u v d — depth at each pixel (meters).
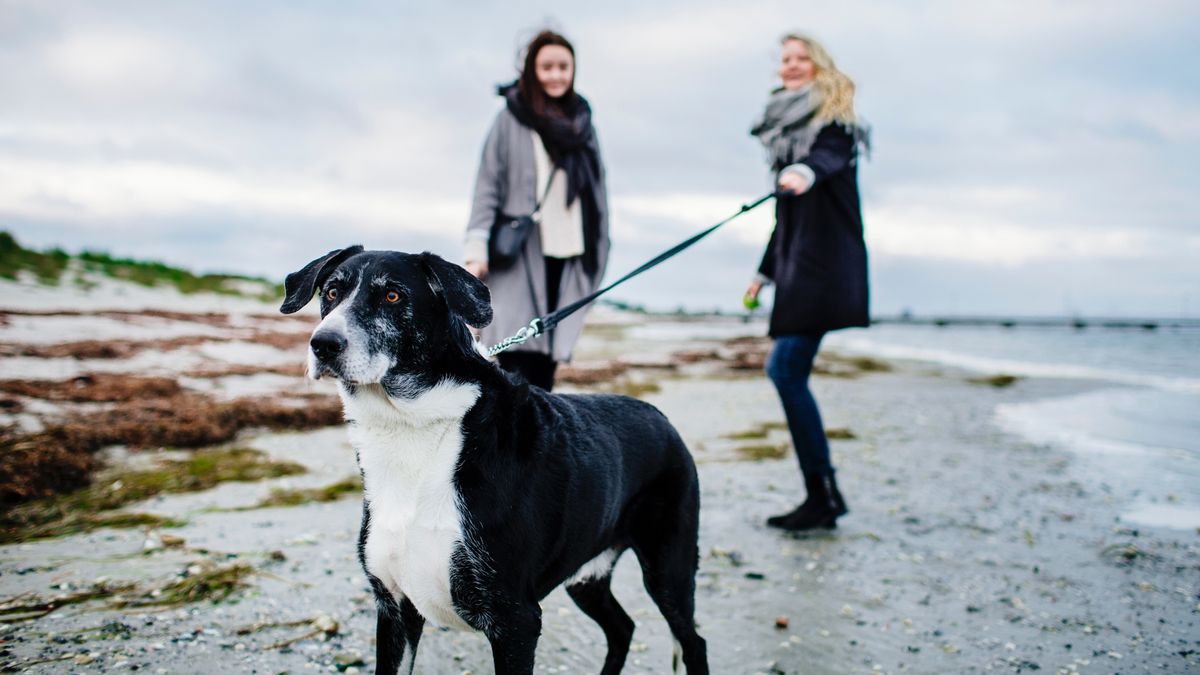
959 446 8.58
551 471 2.69
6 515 5.06
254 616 3.76
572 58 4.52
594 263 4.75
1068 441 8.90
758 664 3.60
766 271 5.71
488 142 4.60
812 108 5.12
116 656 3.30
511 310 4.55
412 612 2.72
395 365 2.49
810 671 3.54
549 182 4.57
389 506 2.55
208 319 16.89
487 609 2.54
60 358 10.11
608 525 2.97
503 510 2.53
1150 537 5.39
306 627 3.68
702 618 4.08
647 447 3.16
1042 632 3.93
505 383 2.70
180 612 3.76
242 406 8.02
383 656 2.69
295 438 7.67
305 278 2.87
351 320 2.45
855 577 4.65
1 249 18.86
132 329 13.54
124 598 3.88
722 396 12.18
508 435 2.61
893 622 4.04
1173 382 15.03
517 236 4.49
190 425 7.22
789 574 4.69
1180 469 7.45
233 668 3.28
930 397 12.72
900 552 5.08
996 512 6.00
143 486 5.76
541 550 2.66
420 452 2.53
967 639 3.85
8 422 6.64
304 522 5.18
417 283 2.58
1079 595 4.39
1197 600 4.32
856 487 6.76
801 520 5.47
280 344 14.09
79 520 5.07
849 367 17.59
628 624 3.42
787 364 5.41
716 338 27.41
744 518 5.79
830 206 5.17
